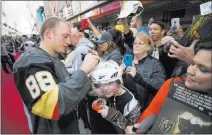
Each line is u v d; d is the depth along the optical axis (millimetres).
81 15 6652
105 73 917
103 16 4887
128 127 937
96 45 2289
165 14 3404
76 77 833
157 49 1707
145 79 1288
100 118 1037
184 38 1041
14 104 1298
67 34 953
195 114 740
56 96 765
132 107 979
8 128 1140
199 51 730
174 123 784
